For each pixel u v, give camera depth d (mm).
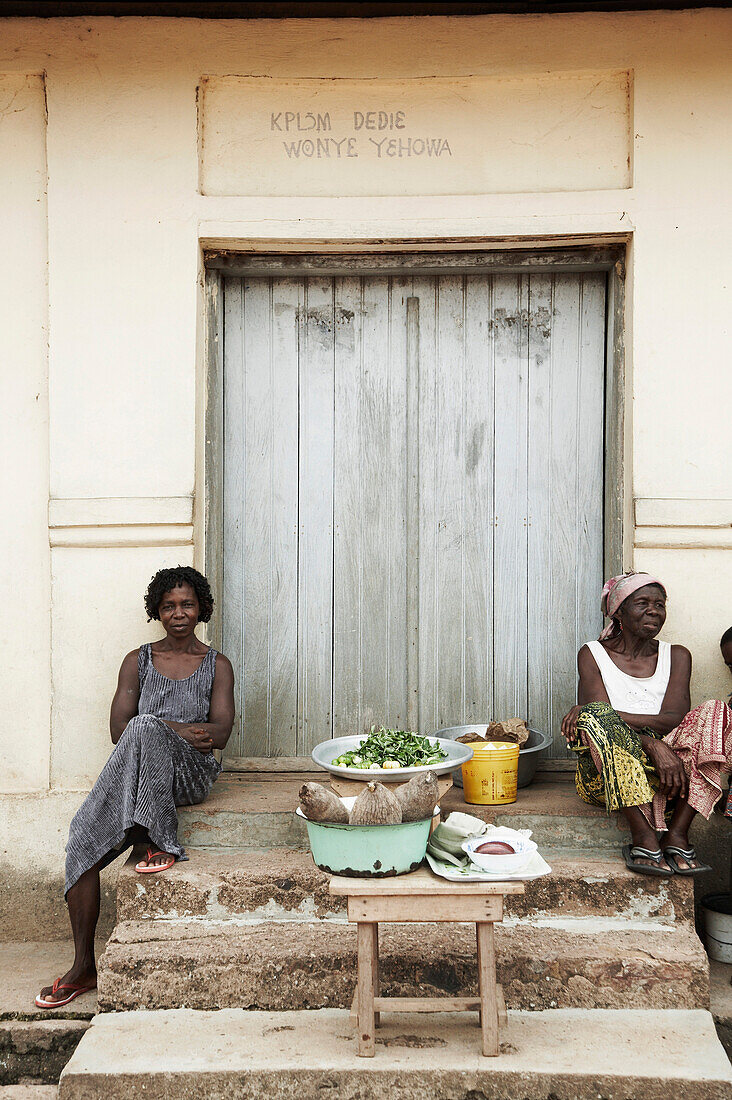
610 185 3875
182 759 3385
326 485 4230
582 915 3213
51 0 3801
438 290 4195
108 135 3885
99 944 3705
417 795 2691
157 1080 2639
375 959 2895
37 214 3934
